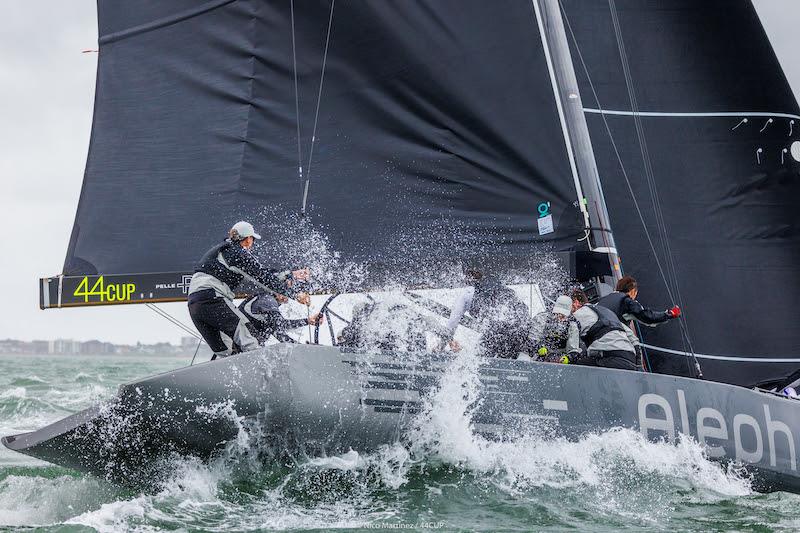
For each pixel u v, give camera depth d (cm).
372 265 2595
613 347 2358
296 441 1927
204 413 1870
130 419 1870
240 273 2177
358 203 2644
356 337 2270
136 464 1941
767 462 2258
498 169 2541
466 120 2570
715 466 2206
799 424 2328
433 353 2089
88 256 2823
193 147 2825
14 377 6569
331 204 2672
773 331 2838
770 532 1855
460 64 2583
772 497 2170
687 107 2892
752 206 2875
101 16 2980
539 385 2130
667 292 2808
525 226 2506
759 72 2909
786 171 2897
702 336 2808
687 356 2784
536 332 2391
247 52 2809
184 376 1872
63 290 2791
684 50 2903
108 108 2928
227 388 1881
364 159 2656
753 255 2856
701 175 2872
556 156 2503
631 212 2819
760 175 2884
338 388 1947
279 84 2770
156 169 2842
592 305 2427
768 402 2323
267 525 1764
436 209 2577
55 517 1886
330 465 1956
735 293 2836
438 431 2030
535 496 1984
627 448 2134
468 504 1916
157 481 1961
